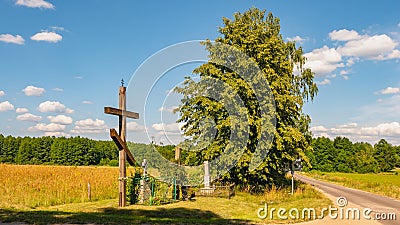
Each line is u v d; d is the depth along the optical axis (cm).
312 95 4194
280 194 2702
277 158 2847
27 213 1497
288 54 4122
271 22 4053
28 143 9731
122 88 1911
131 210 1769
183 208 1894
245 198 2445
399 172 9462
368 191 3428
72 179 3195
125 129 1919
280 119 2894
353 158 9544
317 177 6347
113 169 4691
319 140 9806
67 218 1390
